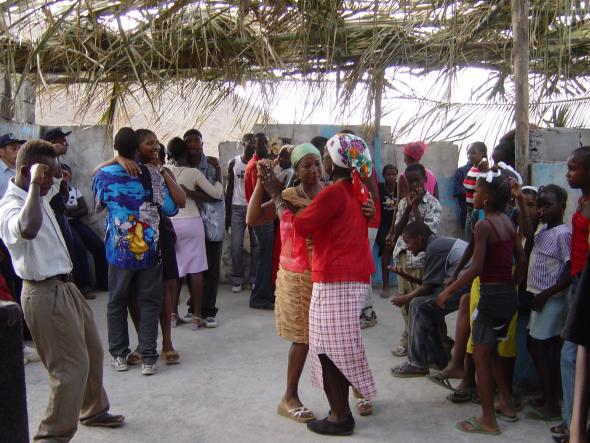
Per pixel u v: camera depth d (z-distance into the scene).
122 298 5.35
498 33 6.12
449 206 9.21
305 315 4.34
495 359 4.35
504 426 4.27
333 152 4.03
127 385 5.12
